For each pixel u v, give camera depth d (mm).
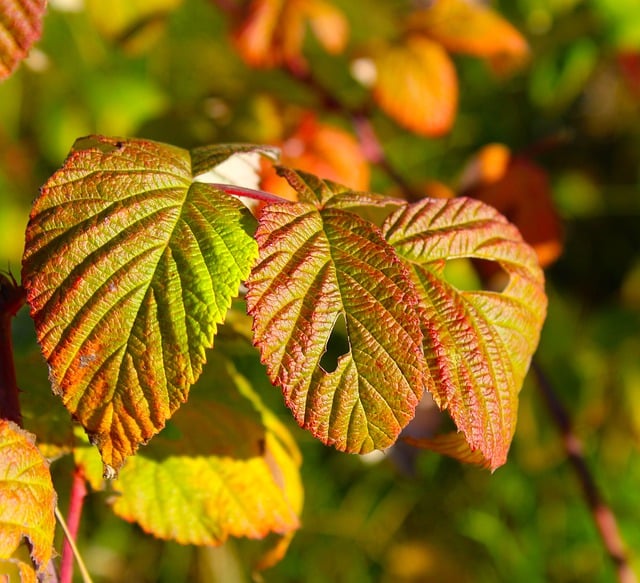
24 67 740
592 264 956
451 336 362
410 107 593
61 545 452
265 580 779
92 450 415
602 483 838
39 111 820
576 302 934
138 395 333
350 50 664
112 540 804
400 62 600
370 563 841
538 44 768
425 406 566
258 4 610
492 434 359
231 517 426
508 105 974
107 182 347
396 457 614
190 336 333
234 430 432
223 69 818
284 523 432
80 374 333
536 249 609
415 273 367
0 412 359
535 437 833
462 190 636
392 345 338
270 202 363
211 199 350
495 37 612
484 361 364
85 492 417
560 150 977
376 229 349
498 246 382
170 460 427
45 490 349
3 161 832
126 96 801
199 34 854
